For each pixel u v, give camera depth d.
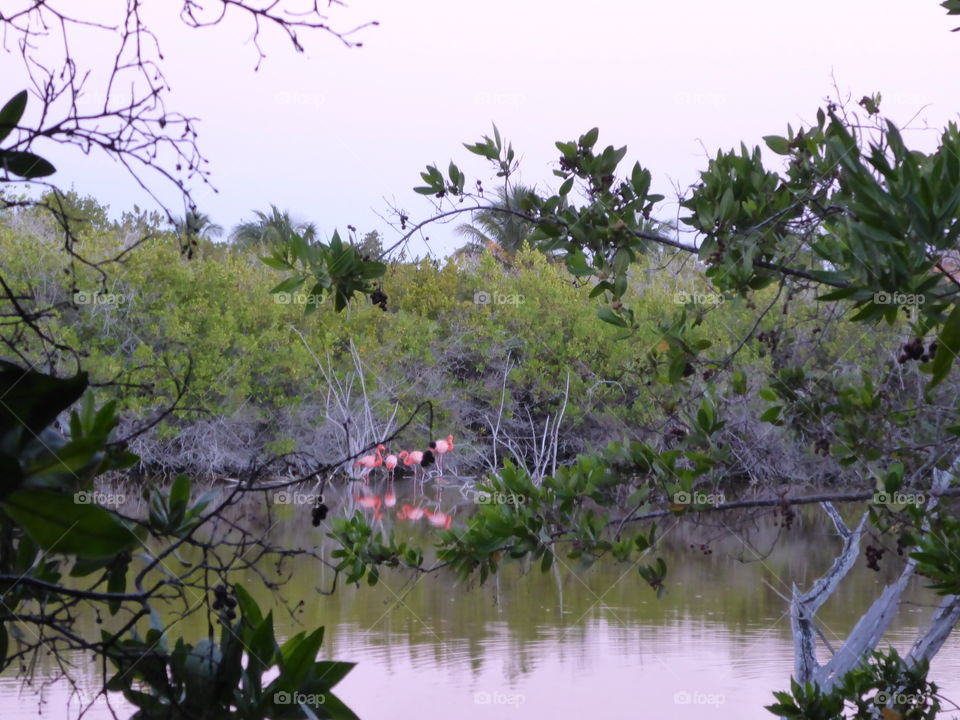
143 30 1.87
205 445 32.47
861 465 5.23
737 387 5.54
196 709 1.87
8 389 1.41
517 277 40.28
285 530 22.34
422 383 38.12
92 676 9.14
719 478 5.27
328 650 12.70
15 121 1.79
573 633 13.70
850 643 8.01
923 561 4.25
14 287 17.36
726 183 4.97
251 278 39.06
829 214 4.71
